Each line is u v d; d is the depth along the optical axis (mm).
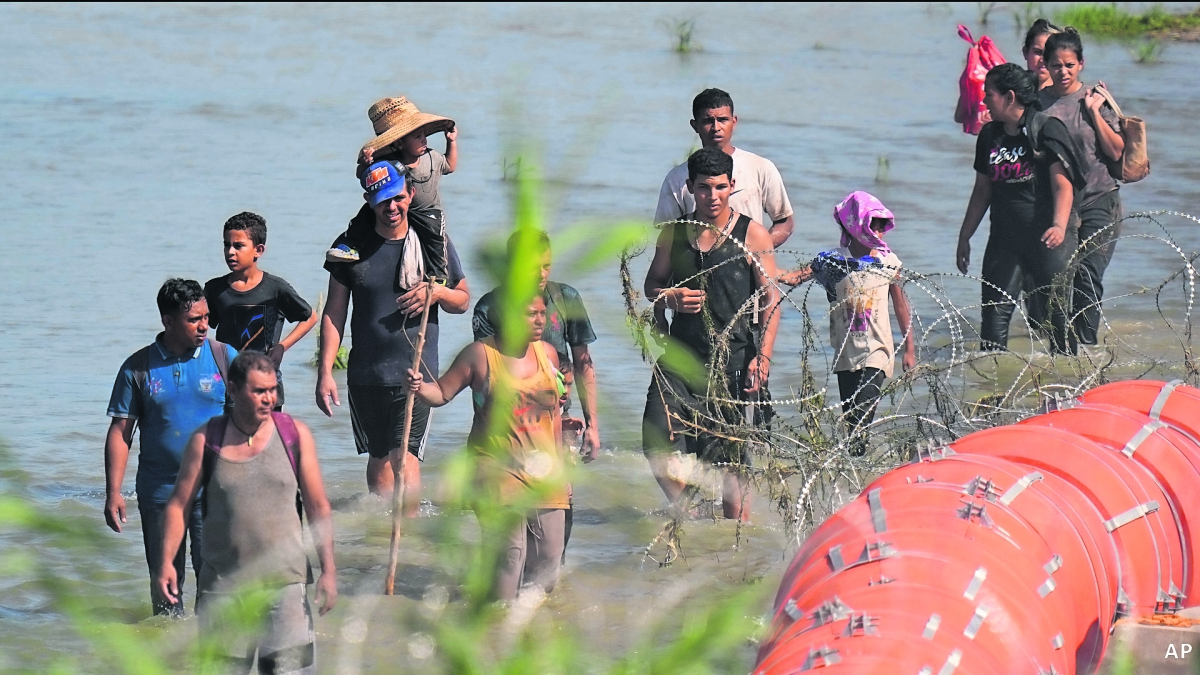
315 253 56594
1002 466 20422
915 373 28516
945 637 15844
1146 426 23094
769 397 29734
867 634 15852
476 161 76562
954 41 134750
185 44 132125
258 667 20750
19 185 70250
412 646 11805
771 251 29328
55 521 8656
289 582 20625
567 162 7949
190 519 23656
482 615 10664
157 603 23938
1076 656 18828
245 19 154625
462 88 104250
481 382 23500
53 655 21625
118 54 124500
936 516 18703
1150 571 20750
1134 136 41500
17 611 23641
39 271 53406
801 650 15898
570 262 7844
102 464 33406
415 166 31391
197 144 83312
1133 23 135125
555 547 24094
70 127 87688
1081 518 19859
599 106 8039
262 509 20547
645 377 39969
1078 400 25297
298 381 41656
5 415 36969
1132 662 20172
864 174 73625
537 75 109062
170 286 24281
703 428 26984
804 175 73062
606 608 23016
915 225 61625
